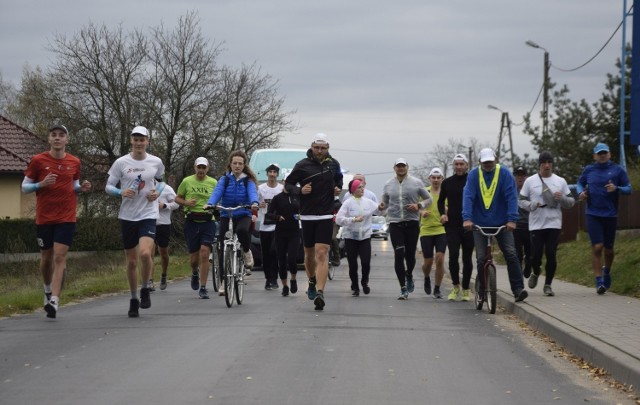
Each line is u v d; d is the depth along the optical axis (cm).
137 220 1209
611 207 1453
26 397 688
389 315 1268
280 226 1573
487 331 1116
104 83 4231
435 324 1172
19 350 911
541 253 1466
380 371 812
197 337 1009
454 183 1509
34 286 2234
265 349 924
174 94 4284
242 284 1423
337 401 682
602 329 1003
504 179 1333
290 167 2742
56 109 4256
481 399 702
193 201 1559
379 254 4062
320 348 938
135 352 900
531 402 697
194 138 4300
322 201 1320
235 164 1427
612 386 769
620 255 1764
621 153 2780
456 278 1541
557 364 881
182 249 4066
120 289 1712
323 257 1320
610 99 4197
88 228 3944
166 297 1553
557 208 1456
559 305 1280
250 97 4472
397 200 1555
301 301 1476
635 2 1681
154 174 1214
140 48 4278
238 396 695
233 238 1405
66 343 959
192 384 739
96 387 726
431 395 712
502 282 1773
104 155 4247
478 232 1345
